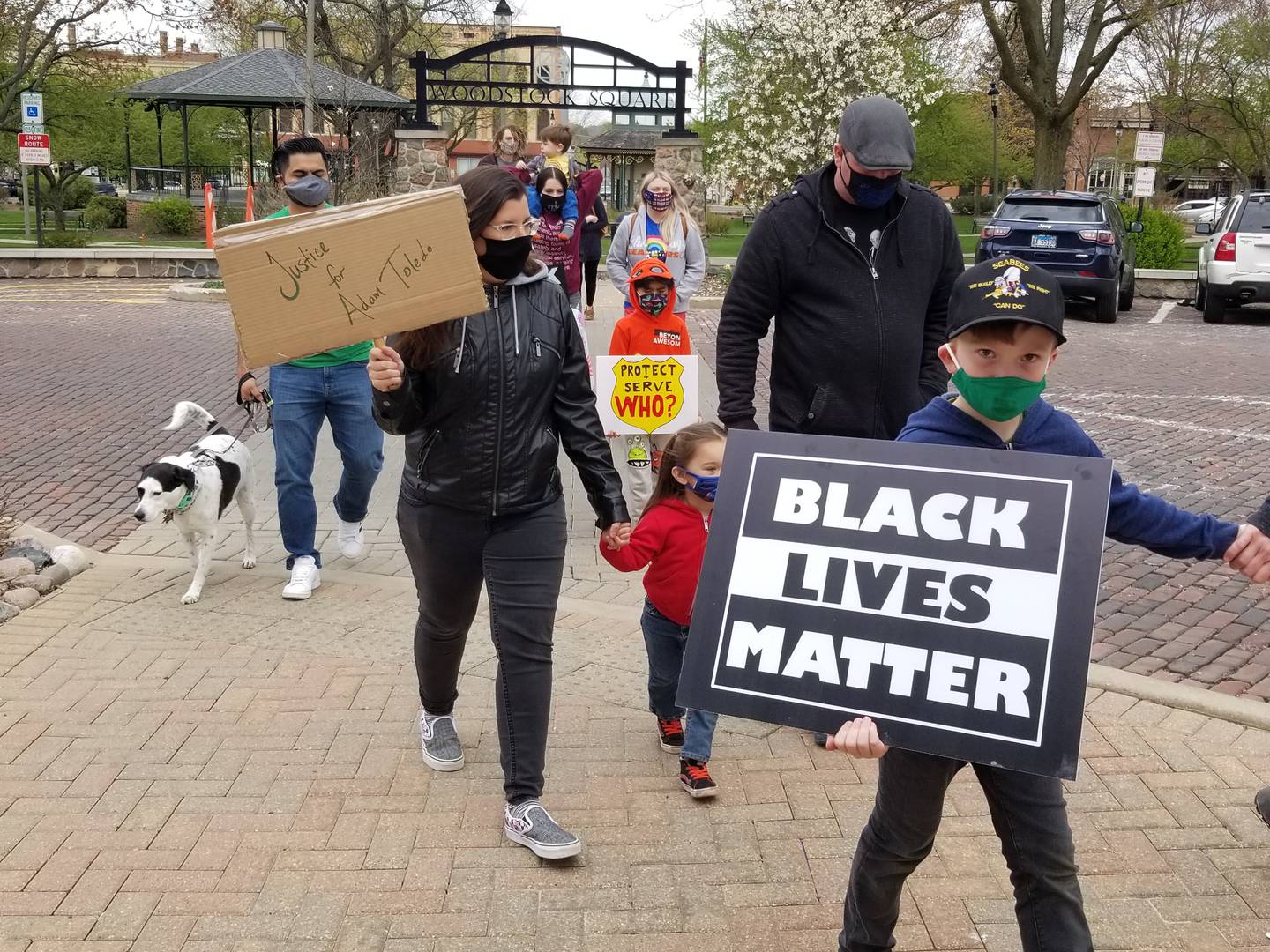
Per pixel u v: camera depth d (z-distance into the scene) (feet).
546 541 11.43
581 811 12.10
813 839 11.57
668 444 12.26
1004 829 8.00
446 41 144.15
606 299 60.44
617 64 73.10
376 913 10.32
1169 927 10.11
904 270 12.69
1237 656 16.53
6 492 25.04
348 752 13.28
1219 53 106.22
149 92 86.58
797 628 7.75
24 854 11.15
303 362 18.04
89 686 14.96
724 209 180.14
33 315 55.11
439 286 9.80
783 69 76.48
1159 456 28.17
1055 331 7.50
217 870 10.95
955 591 7.52
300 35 116.47
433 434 11.09
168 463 17.71
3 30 99.30
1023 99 90.63
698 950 9.86
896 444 7.90
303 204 17.12
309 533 18.74
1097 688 14.96
